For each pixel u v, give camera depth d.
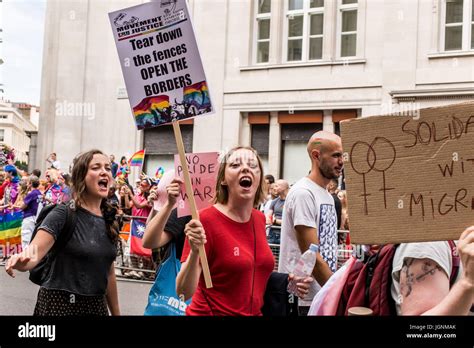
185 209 4.00
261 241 3.38
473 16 14.79
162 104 3.58
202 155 4.23
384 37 15.32
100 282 3.70
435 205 2.42
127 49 3.63
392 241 2.46
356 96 15.73
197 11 17.92
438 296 2.35
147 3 3.59
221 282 3.22
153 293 4.23
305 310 4.04
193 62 3.54
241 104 17.25
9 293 8.77
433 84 14.65
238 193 3.30
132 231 10.51
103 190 3.75
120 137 18.62
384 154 2.50
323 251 4.23
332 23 16.52
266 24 17.72
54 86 19.50
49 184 12.43
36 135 22.08
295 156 16.91
